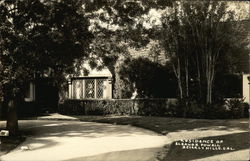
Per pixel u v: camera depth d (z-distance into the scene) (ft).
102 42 64.03
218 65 70.90
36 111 83.10
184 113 69.67
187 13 68.18
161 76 78.38
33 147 39.73
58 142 42.65
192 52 71.26
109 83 82.74
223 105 66.90
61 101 84.84
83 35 50.72
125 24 62.13
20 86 47.70
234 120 62.13
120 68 81.05
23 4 47.06
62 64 51.37
